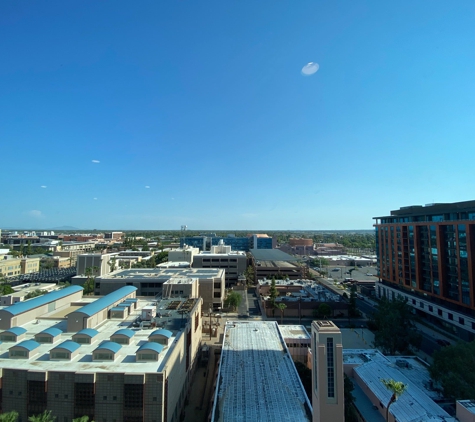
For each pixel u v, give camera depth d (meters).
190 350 63.47
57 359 46.91
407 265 111.38
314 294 123.44
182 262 164.50
